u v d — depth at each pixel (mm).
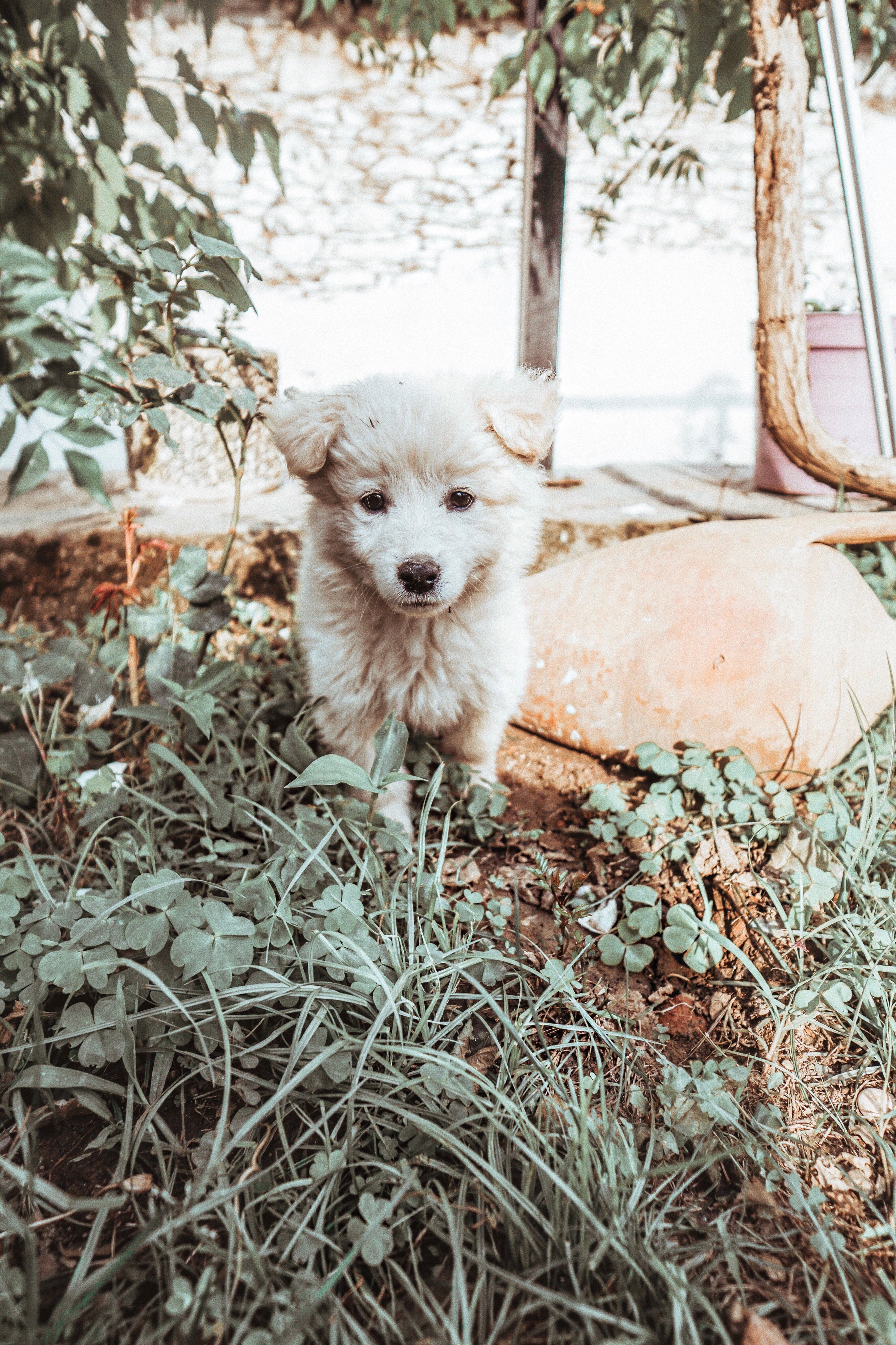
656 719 2369
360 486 1885
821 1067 1551
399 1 3814
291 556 3264
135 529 2303
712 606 2312
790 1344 1089
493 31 6918
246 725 2439
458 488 1885
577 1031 1589
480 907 1838
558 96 3246
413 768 2402
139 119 6809
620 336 7348
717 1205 1305
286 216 7121
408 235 7277
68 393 2201
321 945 1540
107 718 2557
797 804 2240
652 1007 1686
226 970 1482
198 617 2277
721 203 7203
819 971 1677
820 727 2223
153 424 1949
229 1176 1294
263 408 2338
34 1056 1428
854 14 2627
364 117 7012
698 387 7230
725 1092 1425
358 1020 1543
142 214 2486
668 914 1784
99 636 2723
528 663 2338
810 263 7438
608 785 2357
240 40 6809
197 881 1709
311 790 2164
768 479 3723
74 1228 1259
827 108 7070
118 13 2191
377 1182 1271
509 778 2525
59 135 2449
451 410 1857
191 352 3129
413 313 7254
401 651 2047
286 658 2955
